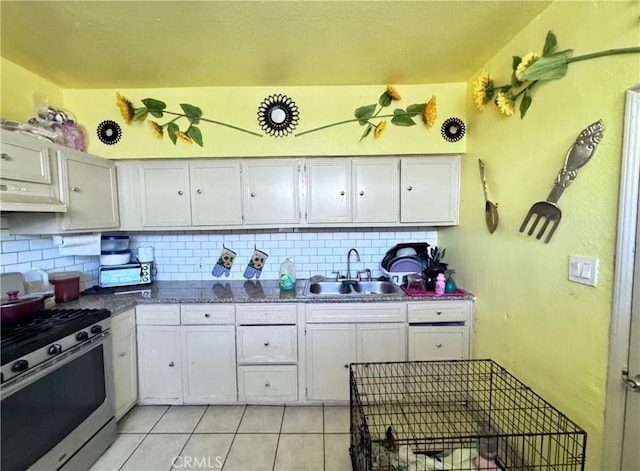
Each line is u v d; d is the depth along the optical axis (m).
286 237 2.87
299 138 2.38
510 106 1.75
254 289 2.56
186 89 2.36
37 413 1.44
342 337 2.28
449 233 2.62
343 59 1.97
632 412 1.14
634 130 1.09
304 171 2.47
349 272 2.82
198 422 2.15
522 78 1.53
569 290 1.37
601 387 1.22
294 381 2.30
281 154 2.39
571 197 1.36
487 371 2.03
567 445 1.35
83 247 2.21
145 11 1.48
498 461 1.59
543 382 1.54
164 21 1.56
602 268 1.21
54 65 1.98
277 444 1.95
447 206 2.46
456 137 2.35
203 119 2.37
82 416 1.71
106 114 2.35
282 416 2.22
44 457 1.47
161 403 2.31
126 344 2.16
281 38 1.73
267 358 2.29
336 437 2.00
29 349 1.39
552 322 1.48
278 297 2.28
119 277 2.54
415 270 2.66
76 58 1.90
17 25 1.57
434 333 2.27
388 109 2.37
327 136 2.38
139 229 2.49
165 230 2.63
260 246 2.87
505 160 1.83
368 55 1.93
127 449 1.91
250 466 1.78
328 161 2.46
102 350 1.88
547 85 1.49
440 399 2.24
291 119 2.37
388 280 2.76
